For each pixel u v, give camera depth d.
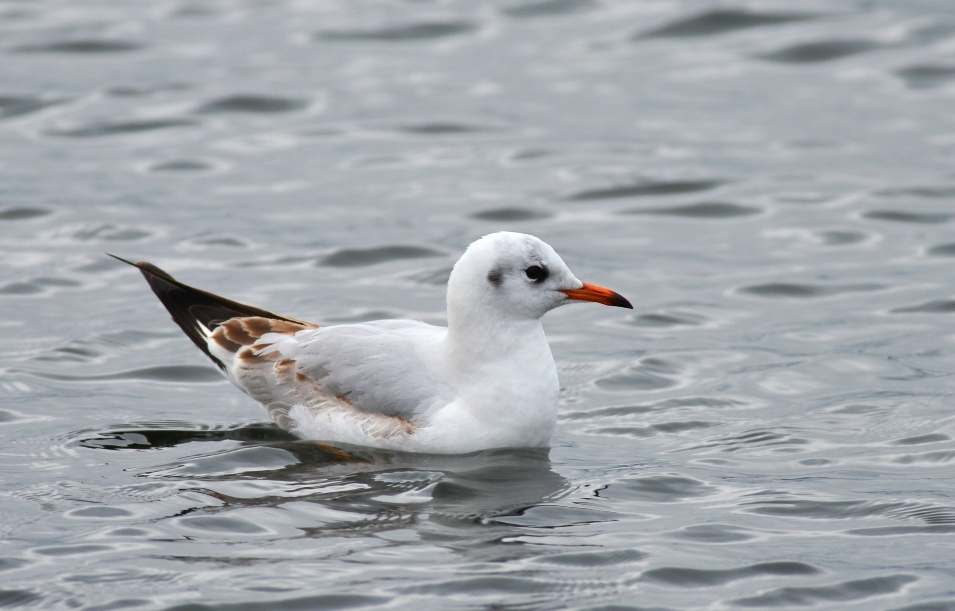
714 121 25.83
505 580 9.28
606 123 25.83
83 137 24.91
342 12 33.81
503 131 25.47
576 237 19.94
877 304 16.77
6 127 25.39
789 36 30.33
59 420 12.98
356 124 25.88
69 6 34.31
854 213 20.73
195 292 13.71
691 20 31.42
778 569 9.47
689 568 9.48
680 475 11.45
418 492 11.10
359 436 12.33
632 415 13.22
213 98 27.06
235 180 22.67
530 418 12.20
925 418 12.77
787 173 22.81
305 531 10.20
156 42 31.22
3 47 30.42
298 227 20.20
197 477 11.48
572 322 16.41
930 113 25.83
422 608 8.87
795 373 14.30
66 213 20.67
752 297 17.20
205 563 9.56
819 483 11.20
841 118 25.77
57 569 9.45
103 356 15.02
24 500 10.83
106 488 11.15
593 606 8.90
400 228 20.11
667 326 16.14
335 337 12.73
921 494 10.83
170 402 13.70
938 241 19.30
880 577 9.30
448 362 12.36
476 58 30.16
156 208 21.06
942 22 30.58
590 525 10.32
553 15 33.06
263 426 13.02
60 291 17.30
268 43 31.28
